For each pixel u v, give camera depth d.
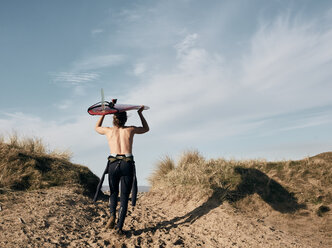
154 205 6.83
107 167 4.32
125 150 4.30
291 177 6.97
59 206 5.12
